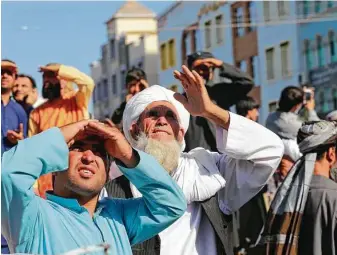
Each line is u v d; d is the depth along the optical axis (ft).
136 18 136.36
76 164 15.03
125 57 132.26
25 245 14.58
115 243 15.29
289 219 20.88
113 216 15.60
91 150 15.12
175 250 18.25
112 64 135.03
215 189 18.56
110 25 137.80
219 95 29.68
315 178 21.06
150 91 18.86
